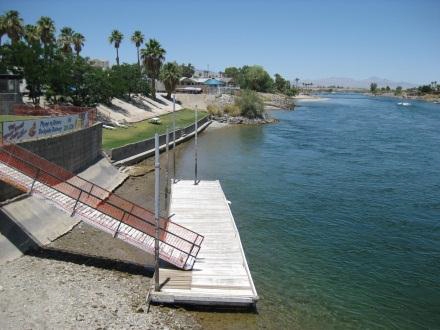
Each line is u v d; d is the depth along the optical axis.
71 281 19.27
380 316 19.11
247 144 65.12
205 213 28.30
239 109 98.94
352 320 18.62
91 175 36.22
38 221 24.39
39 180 22.42
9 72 48.56
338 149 61.66
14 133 26.27
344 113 128.88
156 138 17.84
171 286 18.88
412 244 27.12
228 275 20.03
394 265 24.09
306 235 27.97
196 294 18.11
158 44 96.00
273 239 27.02
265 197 36.19
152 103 91.75
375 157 55.75
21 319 16.06
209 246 23.02
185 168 46.56
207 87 143.62
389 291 21.27
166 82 105.44
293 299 19.94
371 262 24.38
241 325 17.45
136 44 108.69
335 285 21.56
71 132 33.97
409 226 30.27
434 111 147.00
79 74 54.66
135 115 74.94
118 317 16.86
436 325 18.67
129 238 21.02
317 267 23.42
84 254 22.52
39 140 28.47
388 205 34.94
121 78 80.38
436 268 23.92
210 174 44.16
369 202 35.62
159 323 16.88
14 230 22.44
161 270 20.45
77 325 16.03
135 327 16.33
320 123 98.06
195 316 17.81
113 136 53.19
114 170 40.78
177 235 22.80
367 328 18.14
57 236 24.33
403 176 45.19
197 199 31.27
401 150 61.53
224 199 31.39
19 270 19.77
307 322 18.17
